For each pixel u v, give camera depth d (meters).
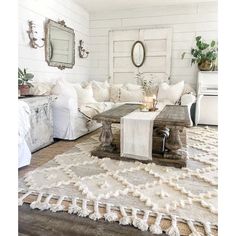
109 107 4.36
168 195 1.90
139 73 5.43
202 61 4.73
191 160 2.73
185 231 1.46
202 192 1.96
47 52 4.01
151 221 1.56
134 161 2.65
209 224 1.52
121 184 2.11
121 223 1.54
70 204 1.76
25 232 1.45
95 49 5.69
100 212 1.66
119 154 2.78
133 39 5.37
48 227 1.50
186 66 5.14
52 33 4.12
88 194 1.90
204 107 4.89
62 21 4.41
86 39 5.55
